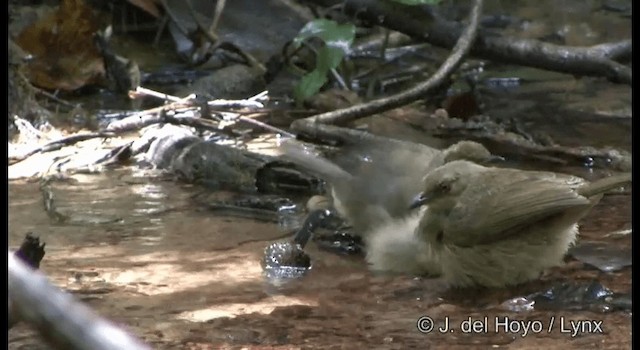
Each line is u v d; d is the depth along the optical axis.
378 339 8.38
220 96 17.27
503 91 17.59
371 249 10.11
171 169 13.14
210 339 8.30
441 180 9.47
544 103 16.89
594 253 10.39
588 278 9.73
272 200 12.09
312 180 12.43
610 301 9.20
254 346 8.17
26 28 17.34
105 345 3.49
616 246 10.58
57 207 11.77
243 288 9.47
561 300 9.23
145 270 9.88
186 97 16.62
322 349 8.14
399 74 18.61
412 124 15.42
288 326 8.59
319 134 14.38
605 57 17.06
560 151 13.95
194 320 8.70
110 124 14.92
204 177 12.78
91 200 12.06
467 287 9.54
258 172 12.54
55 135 14.80
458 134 15.00
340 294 9.37
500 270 9.41
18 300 3.54
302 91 16.31
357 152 13.12
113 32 19.72
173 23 19.58
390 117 15.69
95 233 10.95
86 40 17.31
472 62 18.62
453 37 17.27
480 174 9.48
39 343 8.04
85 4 17.73
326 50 16.48
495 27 20.81
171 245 10.62
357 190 10.45
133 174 13.12
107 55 17.33
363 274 9.91
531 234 9.34
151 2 19.47
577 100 17.02
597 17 21.27
